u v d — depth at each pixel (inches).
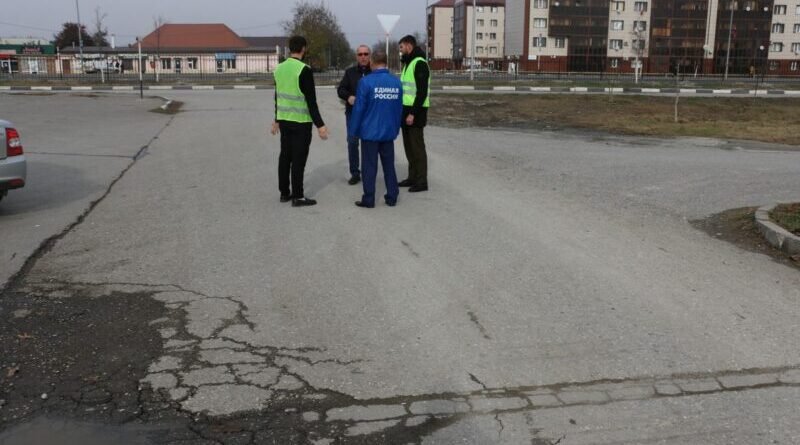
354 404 132.7
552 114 890.7
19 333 162.4
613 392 138.2
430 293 191.0
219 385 139.0
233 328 166.6
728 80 2226.9
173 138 538.0
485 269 211.8
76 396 134.3
